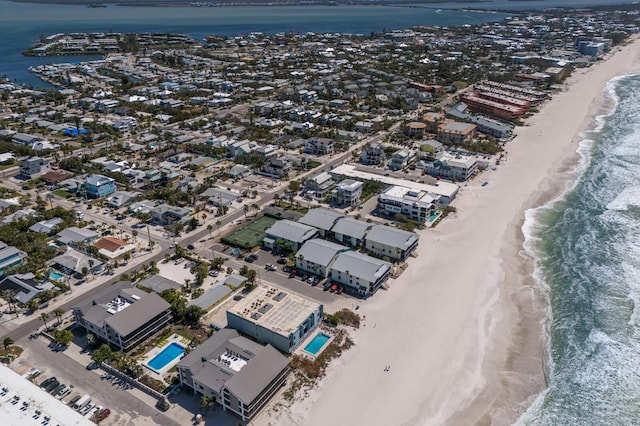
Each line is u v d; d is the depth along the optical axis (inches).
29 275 5349.4
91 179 7583.7
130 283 5017.2
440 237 6274.6
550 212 6963.6
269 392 3804.1
